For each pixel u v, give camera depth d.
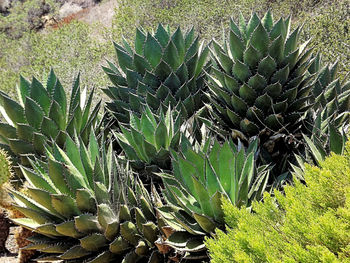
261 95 3.64
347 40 6.31
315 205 2.35
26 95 4.17
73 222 3.10
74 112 4.05
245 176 2.74
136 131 3.71
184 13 10.20
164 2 11.45
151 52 4.38
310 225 2.12
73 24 12.89
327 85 4.29
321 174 2.36
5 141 4.14
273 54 3.60
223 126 3.98
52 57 11.32
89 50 10.52
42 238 3.37
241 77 3.70
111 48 10.06
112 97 4.77
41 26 17.78
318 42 6.61
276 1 9.20
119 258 3.33
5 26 17.80
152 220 3.39
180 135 3.83
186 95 4.38
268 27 3.78
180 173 3.13
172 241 2.95
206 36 9.05
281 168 3.78
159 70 4.35
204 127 4.10
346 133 3.38
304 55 3.68
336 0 7.88
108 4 17.20
